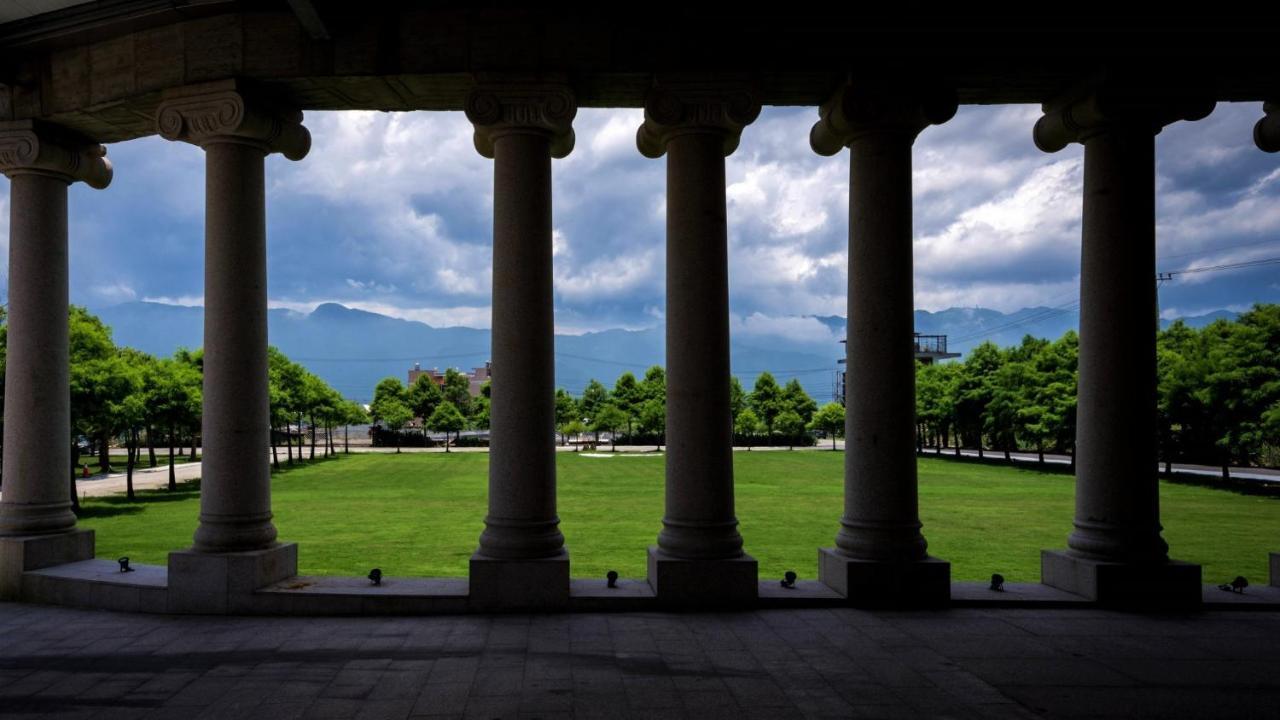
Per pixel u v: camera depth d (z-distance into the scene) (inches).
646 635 468.4
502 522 531.2
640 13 536.1
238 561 529.0
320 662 423.2
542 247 542.9
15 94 596.4
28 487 605.6
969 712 353.7
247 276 550.9
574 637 465.1
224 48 539.8
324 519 1301.7
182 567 534.0
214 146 547.2
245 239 550.3
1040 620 501.0
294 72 534.6
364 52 532.7
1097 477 548.1
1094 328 552.1
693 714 349.7
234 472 542.9
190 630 489.1
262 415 561.9
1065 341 2827.3
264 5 537.0
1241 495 1717.5
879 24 533.0
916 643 453.4
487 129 548.1
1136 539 535.8
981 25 530.3
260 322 559.8
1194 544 1040.2
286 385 2942.9
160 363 1946.4
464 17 534.3
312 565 884.6
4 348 1336.1
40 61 593.6
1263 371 1932.8
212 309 546.3
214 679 398.6
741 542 546.3
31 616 529.3
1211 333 2308.1
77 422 1478.8
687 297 543.2
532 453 533.6
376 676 400.5
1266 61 533.0
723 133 548.4
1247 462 2576.3
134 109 583.5
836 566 546.6
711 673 403.2
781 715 348.8
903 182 543.5
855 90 534.0
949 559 942.4
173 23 551.2
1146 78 530.9
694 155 543.5
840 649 441.7
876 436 538.6
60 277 621.9
